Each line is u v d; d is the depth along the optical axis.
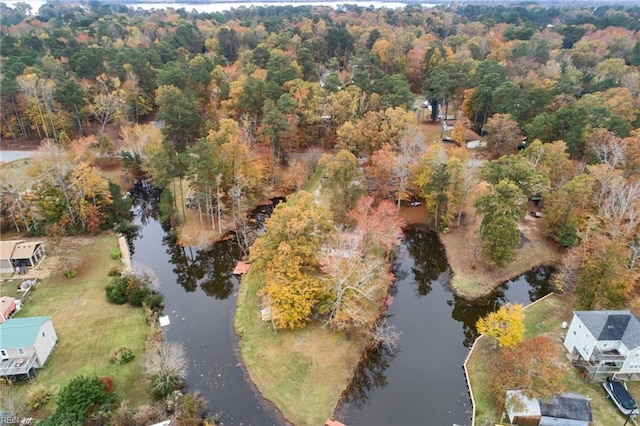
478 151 85.81
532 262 62.19
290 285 46.38
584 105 85.88
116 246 63.03
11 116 93.06
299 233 47.78
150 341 44.81
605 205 59.53
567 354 44.38
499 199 57.06
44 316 46.28
